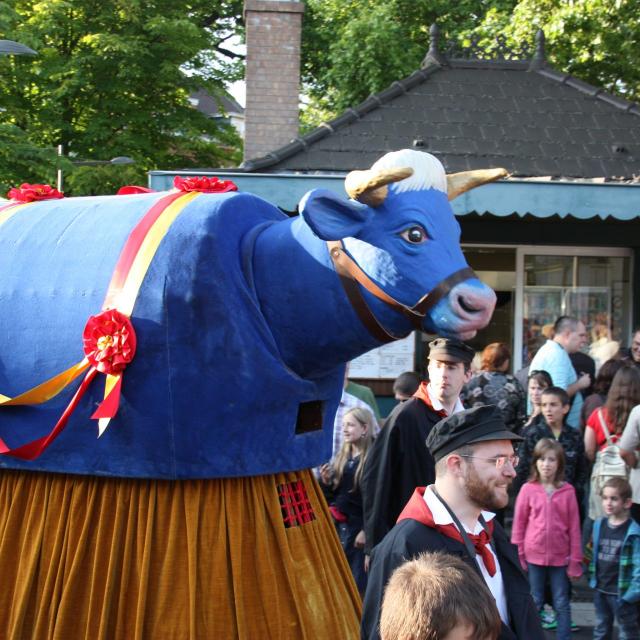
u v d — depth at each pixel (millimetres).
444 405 5301
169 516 3725
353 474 6129
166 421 3654
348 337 3811
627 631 6059
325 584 3975
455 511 3574
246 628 3701
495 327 10086
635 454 6539
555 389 7168
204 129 20125
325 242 3805
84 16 18500
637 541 6004
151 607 3684
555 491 6336
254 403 3705
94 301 3785
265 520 3840
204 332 3648
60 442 3805
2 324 3959
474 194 8141
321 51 21875
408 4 19547
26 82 17969
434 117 10531
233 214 3830
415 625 2512
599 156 10227
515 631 3604
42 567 3842
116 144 18469
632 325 9977
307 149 9984
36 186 4555
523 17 14398
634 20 13672
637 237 9914
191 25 18219
